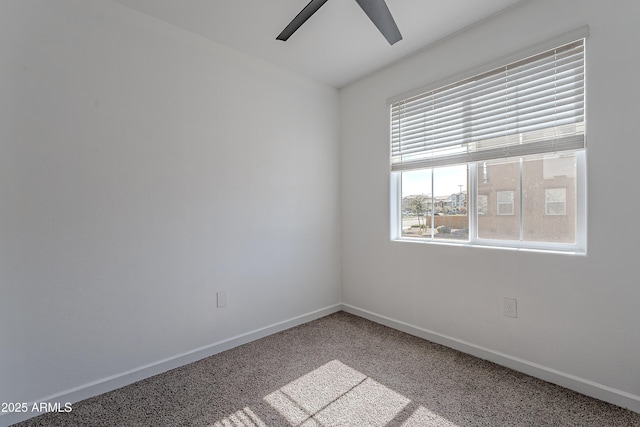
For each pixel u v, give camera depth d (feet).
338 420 4.99
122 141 6.00
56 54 5.30
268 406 5.35
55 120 5.29
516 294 6.31
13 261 4.95
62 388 5.39
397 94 8.45
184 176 6.84
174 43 6.67
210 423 4.96
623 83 5.01
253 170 8.07
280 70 8.64
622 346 5.10
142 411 5.25
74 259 5.50
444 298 7.55
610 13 5.10
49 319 5.27
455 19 6.56
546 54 5.89
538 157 6.26
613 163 5.12
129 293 6.11
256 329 8.16
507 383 5.90
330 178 10.03
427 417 5.01
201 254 7.13
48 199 5.24
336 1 5.88
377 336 8.21
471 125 7.01
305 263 9.33
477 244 7.18
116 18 5.91
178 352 6.75
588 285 5.42
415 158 8.21
